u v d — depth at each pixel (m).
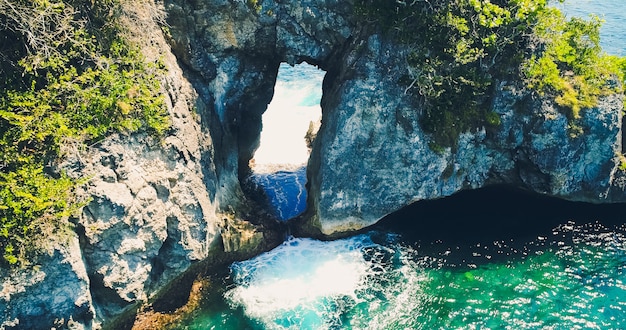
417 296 25.39
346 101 27.75
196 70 27.44
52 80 20.86
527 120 28.06
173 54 26.23
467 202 31.38
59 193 19.69
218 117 29.25
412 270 26.97
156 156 23.33
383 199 29.31
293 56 29.17
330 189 28.58
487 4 26.22
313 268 27.27
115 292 21.81
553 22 28.64
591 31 30.52
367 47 27.36
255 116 33.66
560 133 28.08
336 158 28.39
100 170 21.05
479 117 28.34
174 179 23.95
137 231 22.17
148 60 23.72
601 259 27.06
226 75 28.84
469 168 29.97
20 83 20.56
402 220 30.31
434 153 28.38
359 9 26.92
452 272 26.77
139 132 22.67
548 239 28.55
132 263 22.25
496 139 28.72
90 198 20.47
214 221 26.53
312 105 43.53
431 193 29.73
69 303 20.17
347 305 24.98
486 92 28.11
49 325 20.03
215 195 27.33
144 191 22.45
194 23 26.56
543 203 31.12
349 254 28.20
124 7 23.16
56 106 20.84
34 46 20.09
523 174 30.08
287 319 24.33
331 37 28.55
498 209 30.81
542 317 23.88
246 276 26.73
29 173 19.36
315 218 29.11
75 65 21.81
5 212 18.73
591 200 30.59
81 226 20.41
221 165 29.14
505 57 27.80
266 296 25.61
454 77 27.08
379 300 25.23
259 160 36.62
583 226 29.33
